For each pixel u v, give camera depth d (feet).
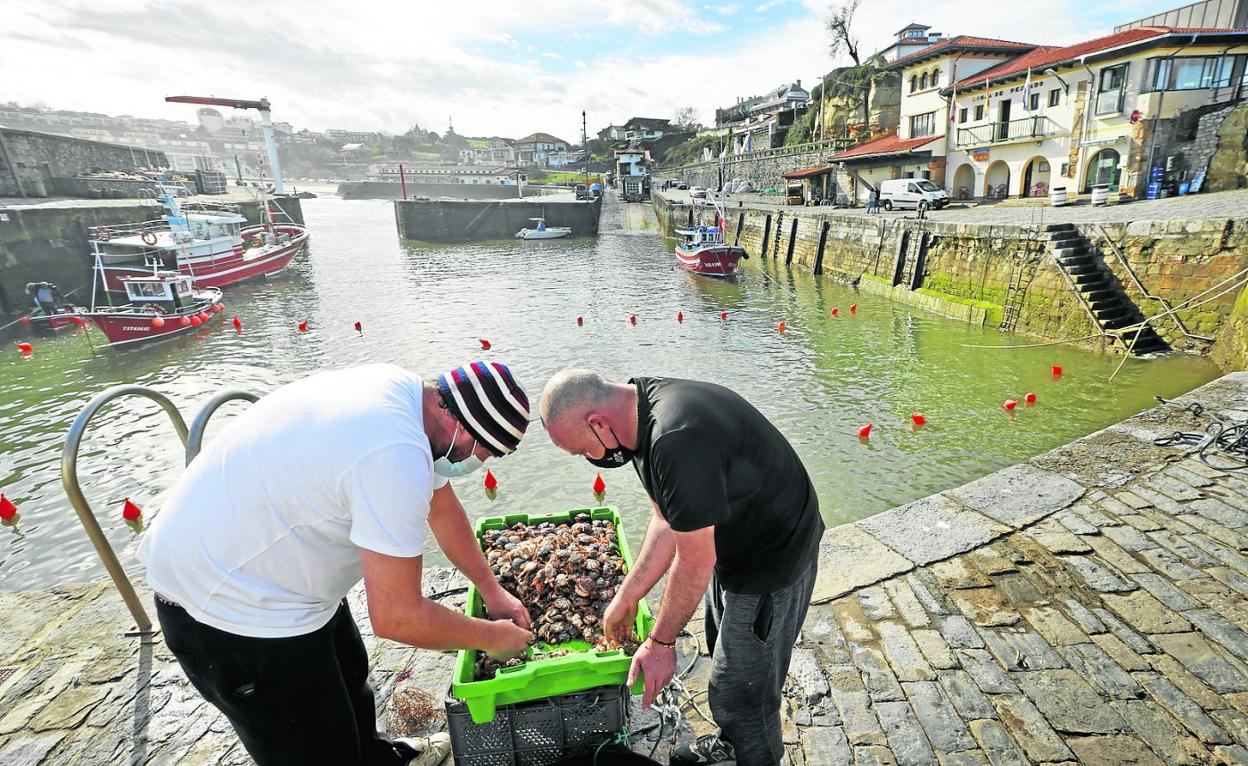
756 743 7.22
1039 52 92.68
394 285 90.02
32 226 72.74
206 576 5.40
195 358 53.78
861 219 78.64
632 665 6.31
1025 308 50.14
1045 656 9.55
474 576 7.11
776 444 6.30
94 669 9.82
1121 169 73.87
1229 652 9.46
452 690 6.26
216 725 8.72
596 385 6.09
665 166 302.25
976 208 83.92
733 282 86.22
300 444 5.19
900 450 31.86
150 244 75.10
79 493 9.66
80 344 59.98
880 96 139.03
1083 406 35.53
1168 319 41.39
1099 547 12.22
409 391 5.74
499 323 64.69
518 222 167.53
